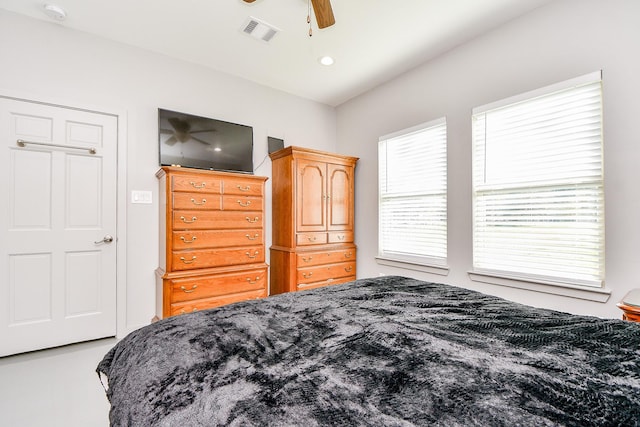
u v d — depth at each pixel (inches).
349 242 146.4
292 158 126.6
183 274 98.6
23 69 89.8
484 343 35.3
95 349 93.7
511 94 91.7
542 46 84.9
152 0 84.5
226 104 127.8
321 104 159.8
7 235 87.8
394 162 133.6
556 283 82.4
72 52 96.9
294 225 126.3
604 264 74.7
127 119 105.9
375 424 21.5
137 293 107.3
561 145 82.6
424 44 105.4
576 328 40.0
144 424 25.0
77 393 70.7
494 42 95.8
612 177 73.1
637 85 69.5
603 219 75.0
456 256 107.3
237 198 111.3
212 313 47.4
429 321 43.2
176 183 98.4
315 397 24.7
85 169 99.2
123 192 104.7
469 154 103.0
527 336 37.4
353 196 148.9
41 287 92.3
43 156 92.9
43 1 84.7
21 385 73.8
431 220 117.7
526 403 23.6
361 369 29.3
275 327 40.9
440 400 24.1
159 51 111.3
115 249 103.7
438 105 113.0
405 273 126.6
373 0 83.2
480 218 101.3
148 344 37.4
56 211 94.6
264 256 118.2
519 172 91.3
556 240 83.9
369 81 135.3
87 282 99.0
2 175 87.4
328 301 54.2
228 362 31.1
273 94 142.2
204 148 119.6
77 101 97.4
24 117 90.2
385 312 47.5
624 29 71.2
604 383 26.4
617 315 72.2
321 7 70.1
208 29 98.0
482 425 21.4
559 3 81.6
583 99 78.6
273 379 27.5
